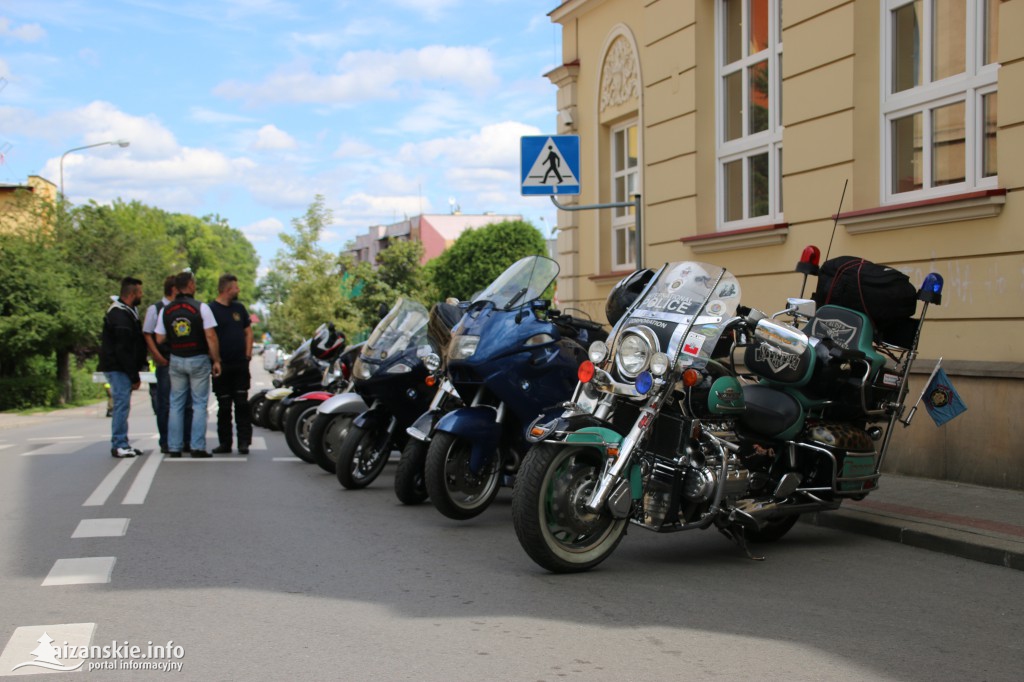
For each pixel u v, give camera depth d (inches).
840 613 181.5
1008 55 296.0
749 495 229.1
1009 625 174.1
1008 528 238.7
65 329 1165.7
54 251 1289.4
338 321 1620.3
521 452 279.0
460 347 261.3
